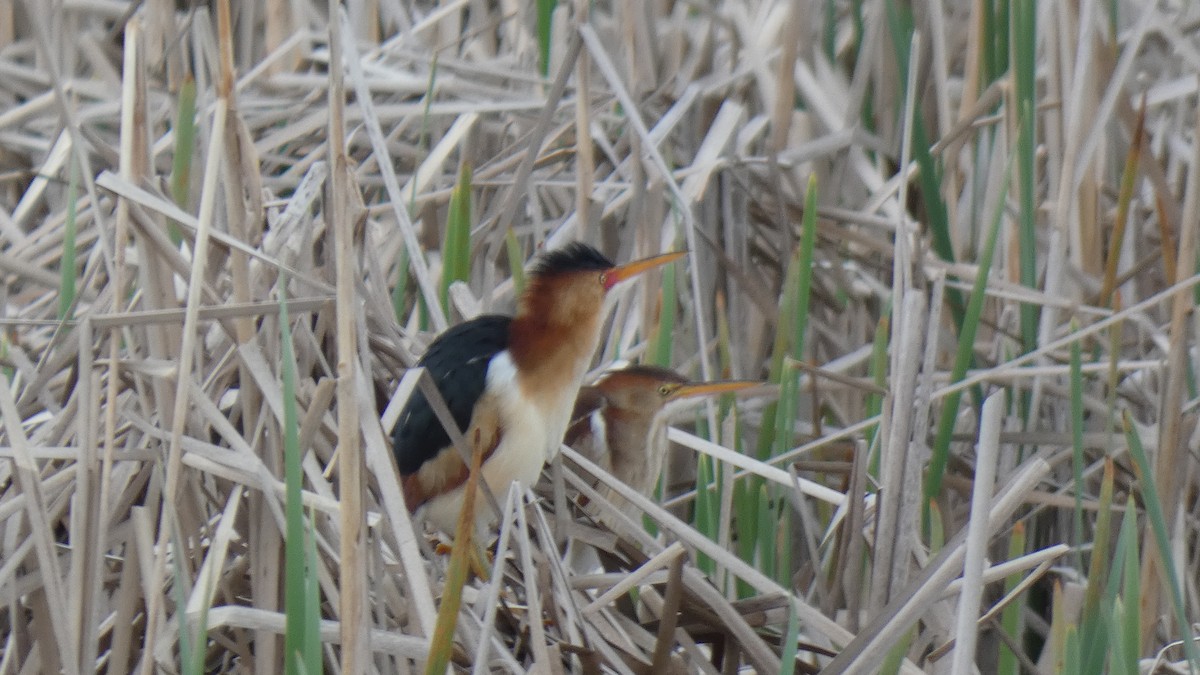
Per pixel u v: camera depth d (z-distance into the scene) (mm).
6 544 6035
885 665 5844
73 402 6453
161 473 5855
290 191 9859
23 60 11234
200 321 6590
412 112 9969
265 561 5832
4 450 5676
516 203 8242
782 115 10000
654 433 8188
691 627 6234
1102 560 6820
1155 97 10422
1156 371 9008
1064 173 8922
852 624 6453
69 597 5688
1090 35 8875
